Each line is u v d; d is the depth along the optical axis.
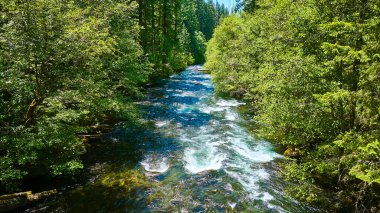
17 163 10.38
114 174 12.25
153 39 42.12
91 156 13.88
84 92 12.01
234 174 12.66
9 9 9.95
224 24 37.22
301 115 10.59
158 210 9.89
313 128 10.80
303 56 10.86
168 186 11.49
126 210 9.80
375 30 8.66
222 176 12.48
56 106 11.06
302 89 10.63
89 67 12.73
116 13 19.31
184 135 17.44
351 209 9.95
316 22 10.45
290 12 13.02
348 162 9.46
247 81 24.53
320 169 10.61
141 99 26.47
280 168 13.24
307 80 10.25
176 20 56.06
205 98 28.14
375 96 8.95
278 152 15.12
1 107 10.36
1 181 9.95
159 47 44.44
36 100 11.20
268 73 12.27
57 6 10.91
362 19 9.19
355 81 9.74
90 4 16.39
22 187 10.63
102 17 16.95
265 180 12.19
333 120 10.18
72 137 11.75
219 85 30.88
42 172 11.20
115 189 11.07
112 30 19.59
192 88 33.47
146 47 39.62
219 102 26.58
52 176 11.16
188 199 10.62
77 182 11.42
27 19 9.97
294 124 10.89
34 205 9.71
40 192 10.41
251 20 25.50
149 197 10.64
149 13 43.12
